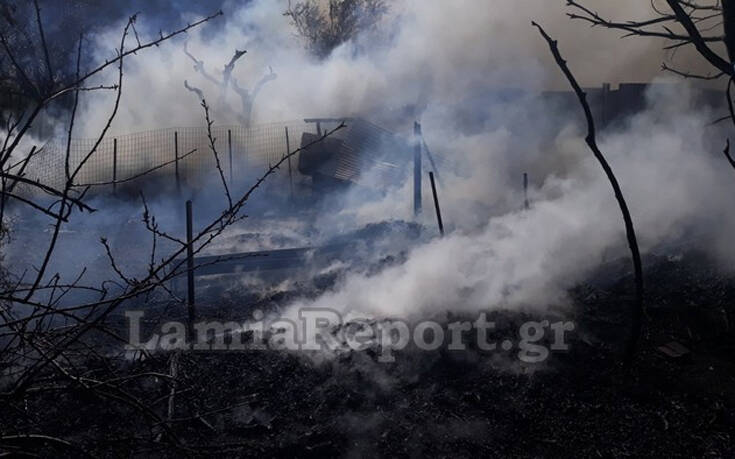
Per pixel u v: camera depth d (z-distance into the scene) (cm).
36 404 758
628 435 755
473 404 816
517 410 805
